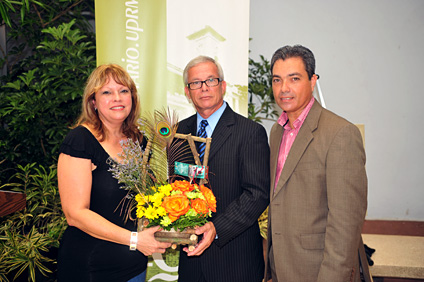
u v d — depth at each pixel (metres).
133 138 1.67
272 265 1.64
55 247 2.44
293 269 1.45
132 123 1.68
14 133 2.89
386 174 4.26
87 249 1.45
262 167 1.60
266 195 1.59
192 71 1.67
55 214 2.72
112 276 1.49
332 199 1.31
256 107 4.10
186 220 1.34
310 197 1.40
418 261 2.65
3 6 2.23
